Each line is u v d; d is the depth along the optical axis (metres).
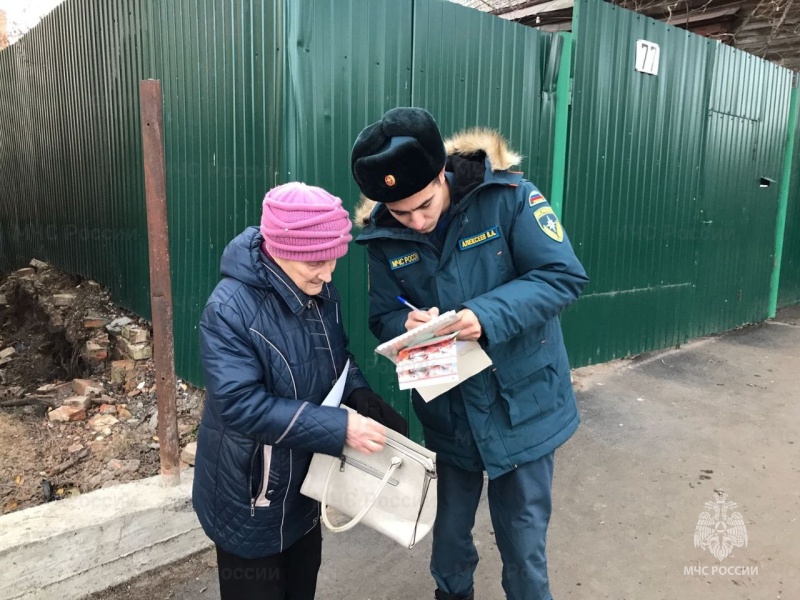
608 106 4.50
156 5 3.76
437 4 3.36
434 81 3.43
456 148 1.79
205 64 3.36
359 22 3.04
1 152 7.93
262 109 3.00
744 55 5.68
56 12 5.50
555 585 2.51
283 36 2.80
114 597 2.39
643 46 4.63
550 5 6.16
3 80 7.33
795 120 6.71
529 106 4.05
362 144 1.53
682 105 5.16
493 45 3.72
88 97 5.11
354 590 2.48
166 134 3.85
